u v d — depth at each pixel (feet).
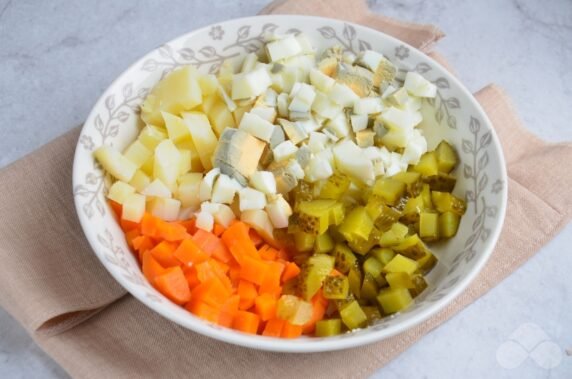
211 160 1.98
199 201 1.94
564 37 2.56
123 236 1.89
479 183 1.94
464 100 2.00
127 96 1.98
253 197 1.89
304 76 2.07
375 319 1.85
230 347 1.91
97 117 1.93
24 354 2.00
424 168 1.99
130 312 1.95
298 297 1.84
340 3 2.36
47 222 1.99
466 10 2.58
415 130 2.05
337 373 1.91
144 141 1.95
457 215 1.95
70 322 1.92
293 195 1.97
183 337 1.92
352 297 1.86
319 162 1.95
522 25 2.57
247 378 1.89
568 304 2.12
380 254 1.90
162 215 1.90
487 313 2.09
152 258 1.83
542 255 2.18
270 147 1.97
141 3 2.55
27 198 2.01
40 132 2.32
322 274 1.85
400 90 2.03
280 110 2.02
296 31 2.11
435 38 2.33
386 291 1.86
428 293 1.86
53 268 1.95
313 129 2.02
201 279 1.81
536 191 2.15
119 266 1.78
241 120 1.97
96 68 2.43
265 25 2.09
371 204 1.91
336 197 1.94
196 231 1.88
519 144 2.23
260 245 1.93
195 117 1.97
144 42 2.48
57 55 2.44
